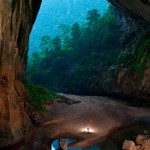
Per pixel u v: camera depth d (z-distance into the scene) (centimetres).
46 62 7438
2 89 2388
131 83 4419
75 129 2941
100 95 5281
